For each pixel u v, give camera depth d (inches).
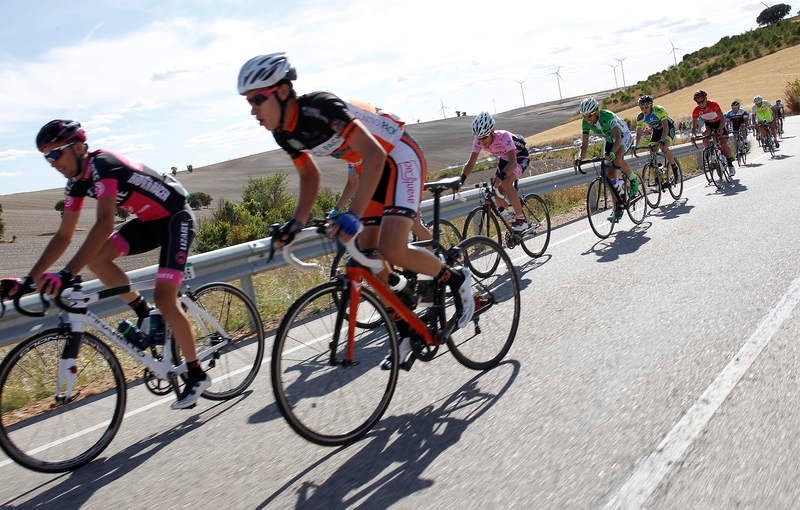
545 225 307.1
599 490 97.7
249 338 215.0
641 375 138.7
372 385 140.6
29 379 170.7
